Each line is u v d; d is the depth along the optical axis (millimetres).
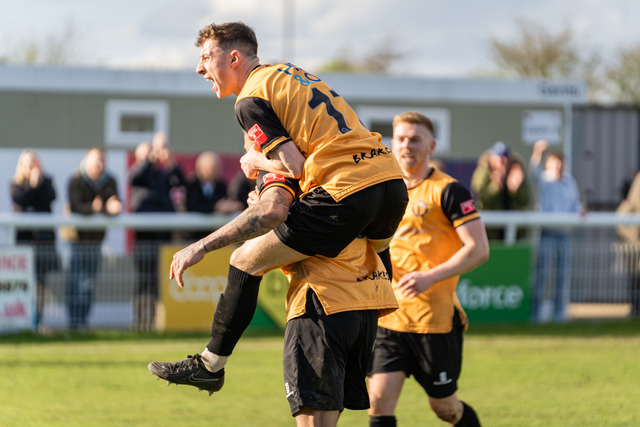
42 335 14258
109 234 16750
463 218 7262
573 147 22688
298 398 5426
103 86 18875
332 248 5449
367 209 5391
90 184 14727
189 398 9930
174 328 14648
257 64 5688
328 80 19703
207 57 5652
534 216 15945
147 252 14688
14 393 10008
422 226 7410
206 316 14805
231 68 5633
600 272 16016
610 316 16031
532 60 50750
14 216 14445
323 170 5352
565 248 15875
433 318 7242
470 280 15461
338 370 5496
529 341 14219
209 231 15344
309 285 5582
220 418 8922
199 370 5730
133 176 15531
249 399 9945
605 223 16328
